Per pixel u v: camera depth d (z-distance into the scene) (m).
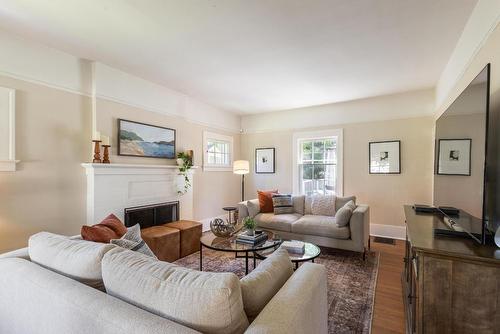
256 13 2.07
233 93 4.28
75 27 2.32
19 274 1.26
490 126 1.62
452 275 1.28
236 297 0.88
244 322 0.91
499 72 1.54
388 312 2.10
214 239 2.78
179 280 0.95
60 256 1.32
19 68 2.54
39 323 1.14
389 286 2.55
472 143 1.55
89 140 3.12
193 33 2.40
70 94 2.94
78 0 1.93
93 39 2.54
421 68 3.17
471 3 1.93
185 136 4.46
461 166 1.72
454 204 1.85
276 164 5.49
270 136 5.56
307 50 2.71
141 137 3.66
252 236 2.66
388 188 4.31
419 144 4.07
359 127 4.58
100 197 3.09
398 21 2.18
